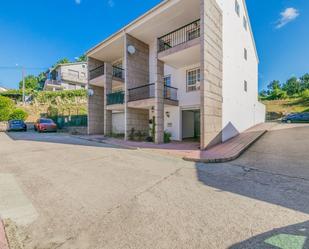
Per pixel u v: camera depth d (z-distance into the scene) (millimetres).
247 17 15984
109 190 4191
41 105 30938
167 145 10531
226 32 11461
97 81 16406
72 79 38781
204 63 8789
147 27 12328
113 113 17734
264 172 5531
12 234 2662
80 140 12930
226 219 2979
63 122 22547
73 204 3545
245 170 5762
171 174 5371
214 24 9914
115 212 3234
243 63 14820
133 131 13234
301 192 4039
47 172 5523
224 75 11016
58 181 4777
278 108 39844
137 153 8469
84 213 3213
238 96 13492
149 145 10539
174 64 12297
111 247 2367
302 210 3242
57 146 10086
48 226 2850
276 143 9977
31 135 16031
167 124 13859
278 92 51875
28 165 6273
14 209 3371
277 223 2844
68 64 38750
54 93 32344
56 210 3328
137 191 4129
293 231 2637
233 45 12586
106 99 15156
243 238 2502
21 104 30844
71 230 2744
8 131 20141
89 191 4141
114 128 17500
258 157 7395
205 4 9055
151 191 4125
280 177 5059
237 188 4301
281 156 7371
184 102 12844
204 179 4941
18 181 4781
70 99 32625
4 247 2373
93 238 2555
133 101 12664
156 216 3090
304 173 5324
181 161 6984
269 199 3705
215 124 9789
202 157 7086
